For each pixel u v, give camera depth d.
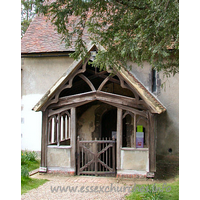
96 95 7.75
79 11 5.46
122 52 4.80
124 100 7.54
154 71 9.74
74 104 7.93
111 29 5.73
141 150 7.47
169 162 9.21
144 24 4.69
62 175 7.85
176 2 4.19
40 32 11.77
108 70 7.34
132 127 9.88
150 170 7.35
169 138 9.31
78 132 10.67
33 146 10.61
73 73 7.71
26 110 10.81
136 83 7.38
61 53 10.45
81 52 6.17
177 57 6.09
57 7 5.27
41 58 10.86
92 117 10.66
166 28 4.33
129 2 5.47
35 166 9.16
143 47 4.90
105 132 11.08
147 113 7.48
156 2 4.29
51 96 7.82
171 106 9.41
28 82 10.90
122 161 7.55
